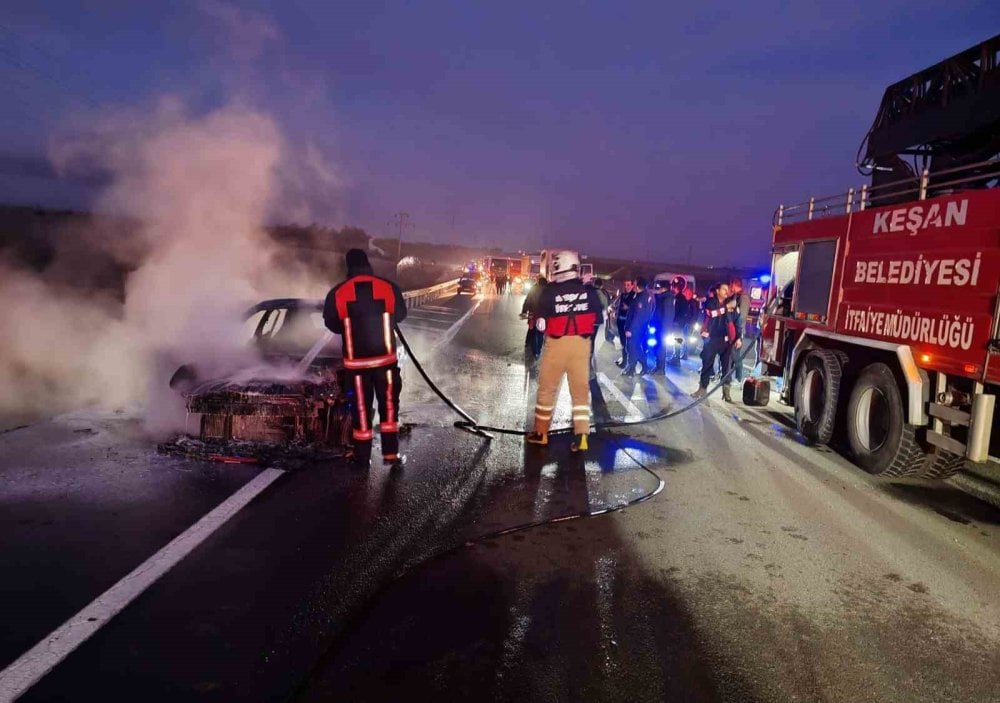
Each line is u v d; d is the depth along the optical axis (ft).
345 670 9.24
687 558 13.48
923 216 18.81
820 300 25.08
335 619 10.52
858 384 21.33
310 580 11.78
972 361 16.53
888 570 13.29
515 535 14.29
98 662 9.14
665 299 41.42
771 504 17.06
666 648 10.15
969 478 20.36
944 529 15.79
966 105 22.61
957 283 17.21
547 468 19.45
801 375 25.48
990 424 16.26
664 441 23.68
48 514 14.06
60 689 8.55
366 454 18.89
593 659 9.78
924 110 24.72
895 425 19.12
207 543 13.08
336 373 21.43
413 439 21.93
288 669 9.19
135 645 9.58
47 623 10.04
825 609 11.58
